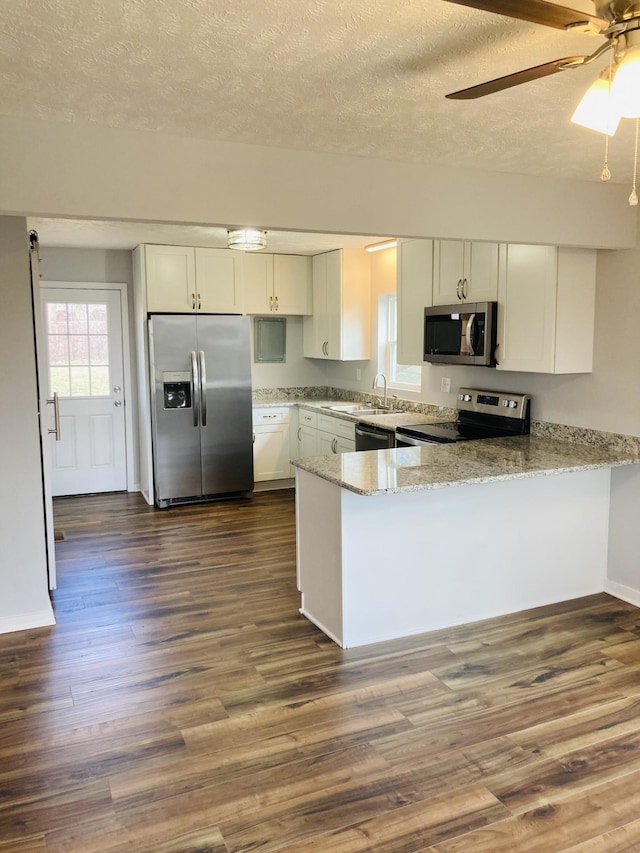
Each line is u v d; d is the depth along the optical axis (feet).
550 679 9.73
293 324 23.49
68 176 8.08
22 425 11.34
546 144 9.11
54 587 13.35
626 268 11.93
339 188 9.52
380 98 7.35
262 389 23.29
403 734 8.42
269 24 5.58
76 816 7.04
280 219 9.20
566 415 13.35
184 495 19.80
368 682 9.69
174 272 19.52
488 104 7.57
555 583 12.46
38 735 8.49
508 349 13.34
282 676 9.89
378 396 20.65
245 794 7.36
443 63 6.41
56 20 5.45
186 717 8.87
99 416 21.35
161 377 19.11
